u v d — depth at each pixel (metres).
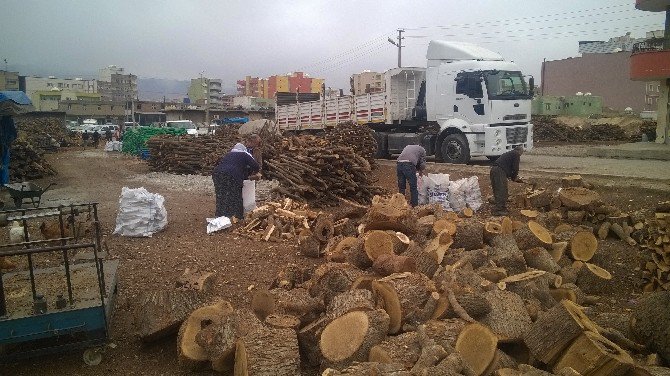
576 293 6.01
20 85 87.50
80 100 78.62
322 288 5.28
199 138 21.78
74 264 5.72
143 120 76.50
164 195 14.20
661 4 23.62
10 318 4.10
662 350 4.35
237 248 8.22
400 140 19.59
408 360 3.84
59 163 25.92
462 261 6.08
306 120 24.50
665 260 6.21
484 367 3.99
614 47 68.12
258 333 4.00
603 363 3.73
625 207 10.58
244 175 10.02
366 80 21.86
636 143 26.48
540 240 7.02
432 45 18.59
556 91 62.81
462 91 17.48
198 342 4.38
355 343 3.97
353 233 8.20
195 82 99.12
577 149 25.61
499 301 4.86
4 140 15.03
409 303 4.65
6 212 6.36
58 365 4.55
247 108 64.06
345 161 12.45
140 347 4.87
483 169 15.82
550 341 4.01
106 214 11.11
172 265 7.31
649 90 54.28
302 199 12.01
